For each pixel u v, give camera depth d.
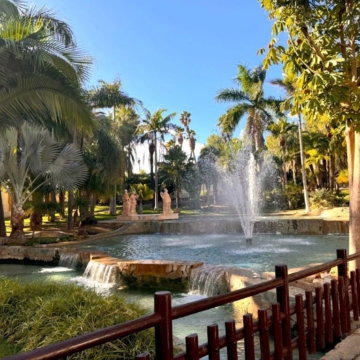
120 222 19.66
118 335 1.33
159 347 1.50
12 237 13.05
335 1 4.55
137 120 33.62
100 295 4.84
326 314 3.03
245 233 14.70
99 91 19.55
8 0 7.98
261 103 21.19
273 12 4.55
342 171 23.92
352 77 4.50
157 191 35.12
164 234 17.06
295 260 8.88
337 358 2.72
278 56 4.59
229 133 21.48
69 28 8.74
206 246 12.08
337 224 14.80
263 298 4.95
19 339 4.38
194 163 36.38
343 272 3.37
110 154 18.69
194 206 36.12
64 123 7.59
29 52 6.04
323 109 4.32
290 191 25.20
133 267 7.70
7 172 13.07
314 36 4.72
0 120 6.23
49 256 10.90
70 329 3.94
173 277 7.34
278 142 26.22
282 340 2.36
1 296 5.16
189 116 46.25
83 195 19.27
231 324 1.91
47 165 13.35
